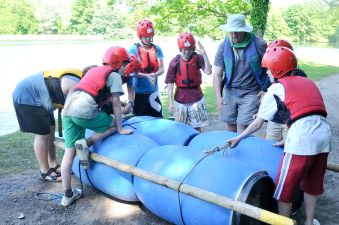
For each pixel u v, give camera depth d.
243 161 3.96
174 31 11.62
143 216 4.16
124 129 4.45
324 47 40.91
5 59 19.56
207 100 10.68
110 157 4.18
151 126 4.73
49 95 4.50
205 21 11.65
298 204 4.08
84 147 4.18
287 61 3.46
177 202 3.51
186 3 11.07
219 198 3.16
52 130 4.91
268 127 4.65
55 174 4.99
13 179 5.06
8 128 8.05
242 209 3.01
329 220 4.04
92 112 4.11
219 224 3.26
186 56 5.35
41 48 25.72
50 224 4.03
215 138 4.29
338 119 8.69
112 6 12.66
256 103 5.05
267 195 3.56
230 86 5.18
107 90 4.20
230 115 5.29
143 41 5.55
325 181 4.99
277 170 3.80
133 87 5.28
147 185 3.79
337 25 48.00
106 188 4.34
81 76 4.63
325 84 14.36
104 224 4.03
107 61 4.30
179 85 5.53
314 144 3.28
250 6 10.47
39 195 4.61
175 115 5.68
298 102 3.33
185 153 3.78
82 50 23.98
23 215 4.18
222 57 5.18
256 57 4.83
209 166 3.50
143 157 4.04
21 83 4.57
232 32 4.77
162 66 5.78
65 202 4.35
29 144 6.58
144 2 12.00
